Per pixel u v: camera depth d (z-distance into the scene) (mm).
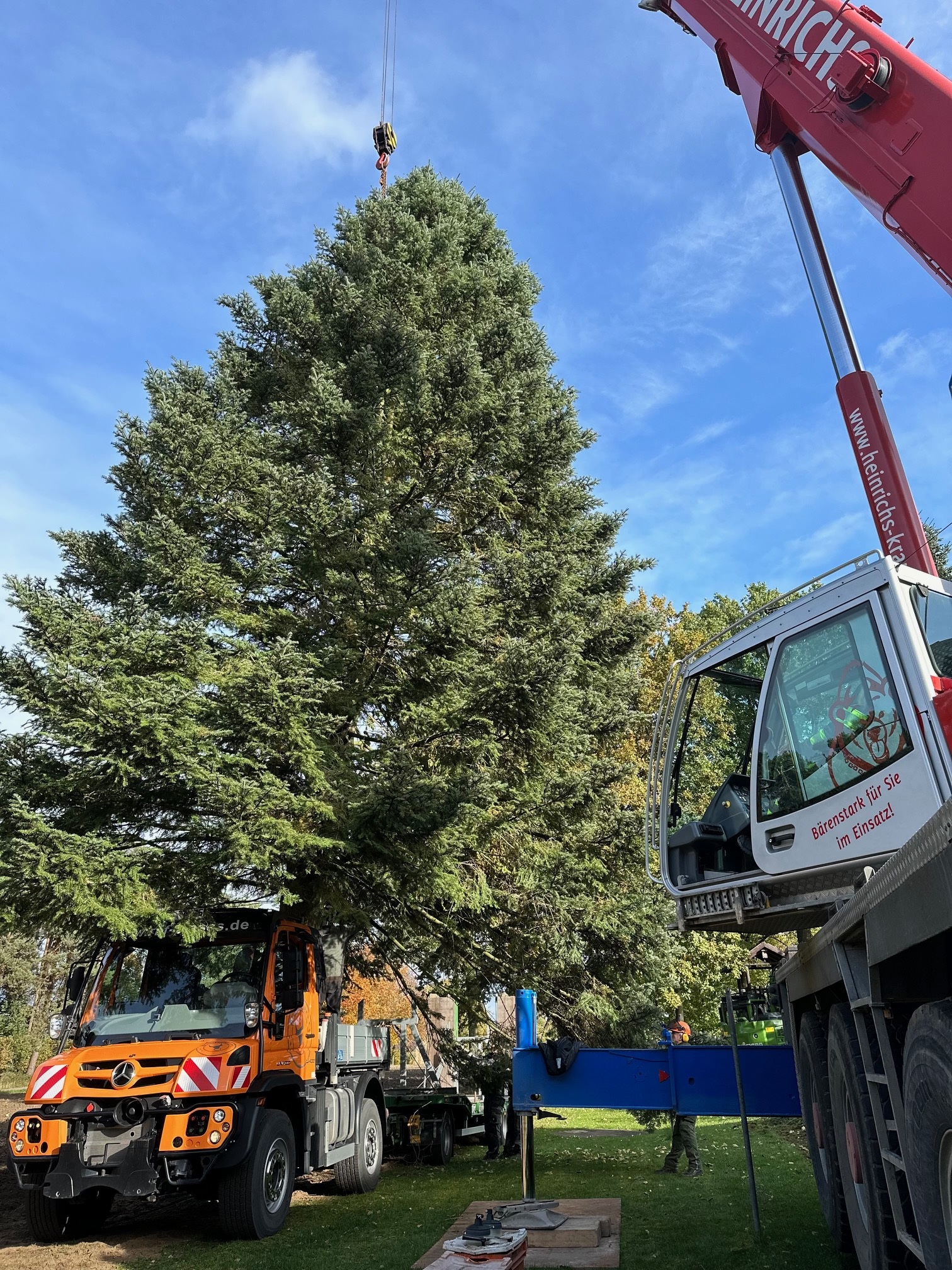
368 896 10938
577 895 11359
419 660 11133
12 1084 26062
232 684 8859
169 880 8711
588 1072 6422
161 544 10047
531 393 14383
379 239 15086
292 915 10562
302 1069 8258
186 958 8367
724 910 5113
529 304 17250
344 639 11289
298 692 9312
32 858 7535
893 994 3227
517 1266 4723
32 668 8266
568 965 11617
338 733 11352
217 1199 7602
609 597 14375
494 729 10492
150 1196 6762
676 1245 5766
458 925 11500
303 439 12188
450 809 9148
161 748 8188
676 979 13453
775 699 4812
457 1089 12453
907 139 4383
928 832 2367
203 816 9062
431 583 10680
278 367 13875
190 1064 7148
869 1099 3754
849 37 4754
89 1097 7105
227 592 10398
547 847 11609
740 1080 6191
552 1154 11727
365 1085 9773
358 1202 8711
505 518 13828
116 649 8969
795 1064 6047
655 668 22391
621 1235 6137
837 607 4523
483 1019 11852
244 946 8328
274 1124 7496
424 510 12367
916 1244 3141
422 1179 10195
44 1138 6953
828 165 4930
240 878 9531
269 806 8609
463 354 11906
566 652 10359
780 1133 12445
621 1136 13727
